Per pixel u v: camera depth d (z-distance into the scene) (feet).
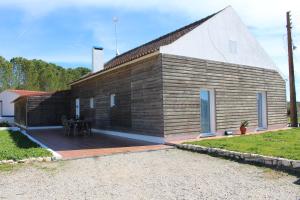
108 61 73.46
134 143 37.68
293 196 16.62
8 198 17.12
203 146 30.89
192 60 40.14
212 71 42.60
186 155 29.12
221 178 20.71
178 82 38.11
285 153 25.39
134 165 24.95
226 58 45.03
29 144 37.63
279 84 55.47
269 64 53.47
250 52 49.57
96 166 24.66
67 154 29.86
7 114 109.81
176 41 38.68
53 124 68.39
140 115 40.91
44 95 67.77
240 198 16.53
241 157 26.09
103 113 52.60
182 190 18.16
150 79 38.86
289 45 63.57
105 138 44.24
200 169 23.38
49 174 22.12
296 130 49.08
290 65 63.00
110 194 17.60
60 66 156.15
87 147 34.78
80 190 18.38
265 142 33.19
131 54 59.57
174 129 37.11
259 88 50.60
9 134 52.42
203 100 41.98
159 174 21.98
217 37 44.14
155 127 37.65
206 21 42.88
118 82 47.24
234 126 44.86
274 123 53.26
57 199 16.84
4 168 23.86
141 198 16.85
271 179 20.15
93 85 57.31
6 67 141.69
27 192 18.11
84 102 61.87
